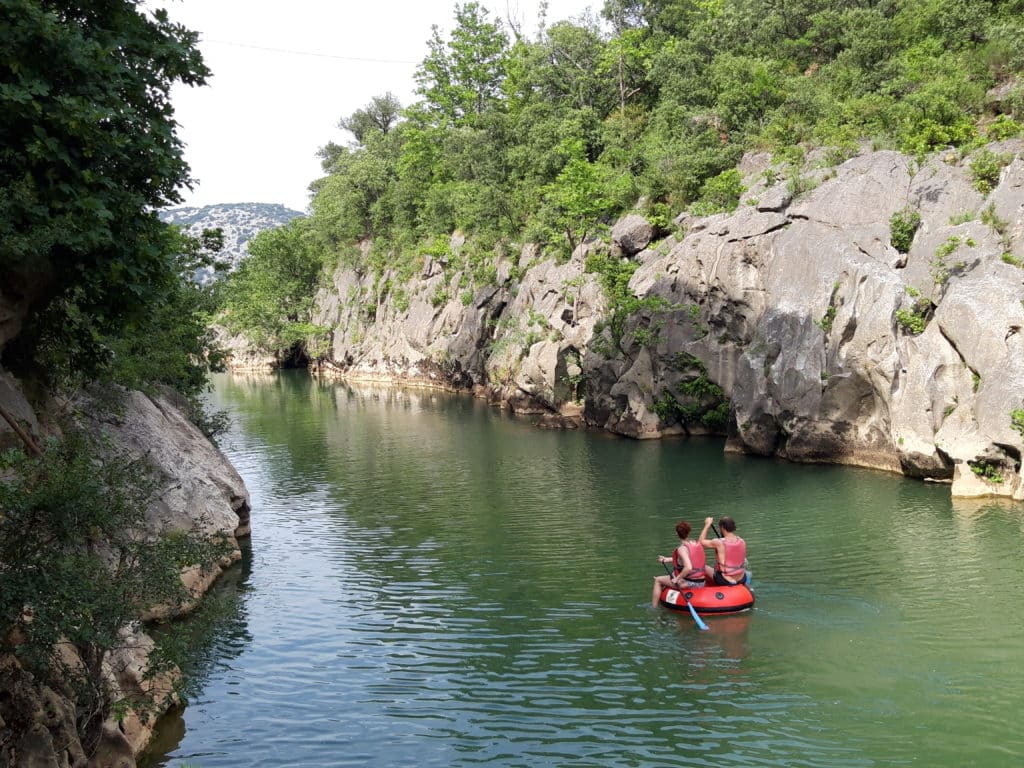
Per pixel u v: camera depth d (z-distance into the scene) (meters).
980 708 12.60
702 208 43.97
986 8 47.19
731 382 38.38
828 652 14.75
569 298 50.44
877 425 30.58
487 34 92.56
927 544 21.09
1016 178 29.27
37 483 10.26
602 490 29.36
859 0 58.12
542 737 12.27
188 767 11.73
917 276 29.62
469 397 64.38
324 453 39.19
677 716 12.71
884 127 40.00
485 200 67.31
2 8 11.19
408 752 11.99
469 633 16.42
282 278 103.12
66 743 9.77
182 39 13.59
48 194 11.94
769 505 26.03
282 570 21.06
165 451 20.91
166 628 16.81
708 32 64.12
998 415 25.30
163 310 23.97
